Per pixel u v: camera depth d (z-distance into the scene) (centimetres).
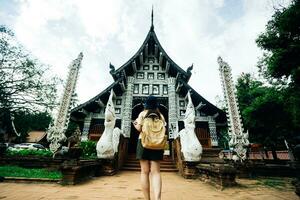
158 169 259
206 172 607
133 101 1552
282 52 854
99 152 748
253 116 1387
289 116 1239
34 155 898
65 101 1006
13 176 561
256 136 1581
